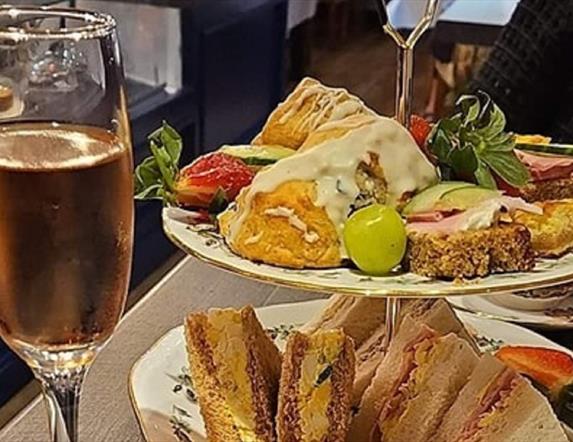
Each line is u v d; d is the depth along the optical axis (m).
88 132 0.54
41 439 0.74
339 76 4.96
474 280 0.60
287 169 0.63
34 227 0.50
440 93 2.60
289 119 0.76
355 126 0.65
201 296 1.00
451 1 2.69
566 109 1.66
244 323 0.68
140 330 0.92
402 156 0.64
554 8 1.63
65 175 0.50
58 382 0.56
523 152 0.76
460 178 0.68
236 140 3.16
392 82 4.86
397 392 0.67
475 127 0.70
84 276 0.52
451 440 0.63
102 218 0.52
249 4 3.13
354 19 5.83
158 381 0.78
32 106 0.54
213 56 2.82
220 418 0.65
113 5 2.43
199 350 0.67
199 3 2.64
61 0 2.19
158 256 2.45
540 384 0.77
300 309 0.92
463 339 0.73
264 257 0.62
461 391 0.66
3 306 0.52
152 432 0.72
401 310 0.77
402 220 0.62
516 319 0.95
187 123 2.62
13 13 0.58
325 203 0.61
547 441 0.61
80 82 0.55
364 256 0.60
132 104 2.32
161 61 2.56
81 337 0.53
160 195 0.73
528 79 1.66
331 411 0.63
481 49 2.50
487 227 0.61
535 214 0.65
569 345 0.93
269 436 0.64
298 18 3.98
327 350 0.64
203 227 0.70
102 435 0.75
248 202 0.63
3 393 1.84
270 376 0.68
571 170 0.72
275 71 3.56
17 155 0.51
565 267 0.62
